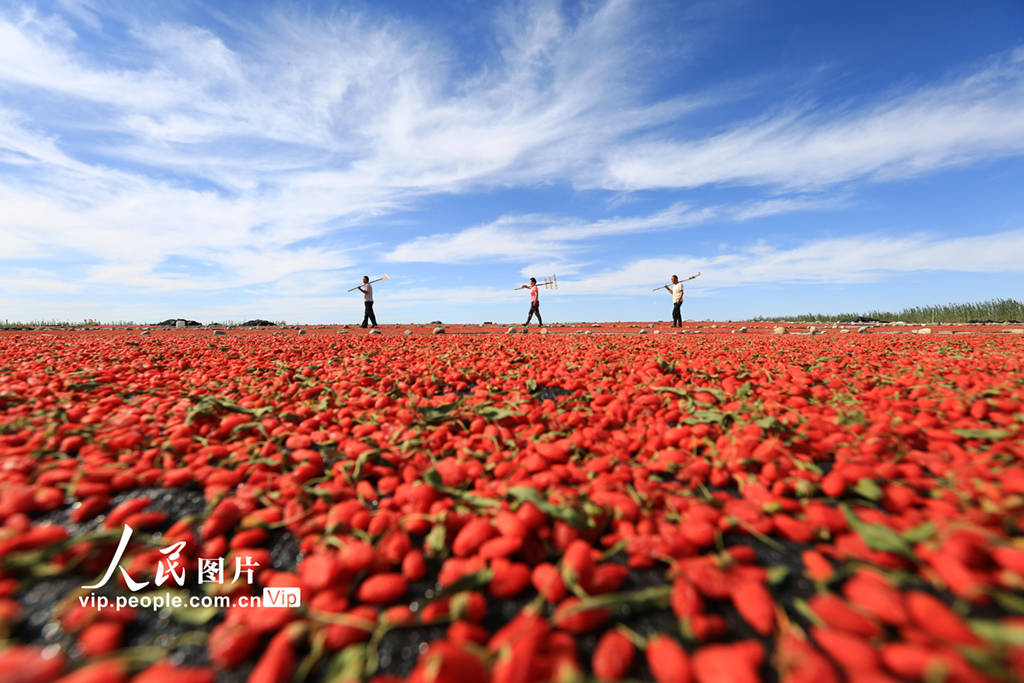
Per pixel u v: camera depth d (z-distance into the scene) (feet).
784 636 3.71
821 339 28.91
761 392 11.10
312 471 7.00
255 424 8.89
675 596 4.10
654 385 11.71
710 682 3.23
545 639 3.80
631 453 8.02
